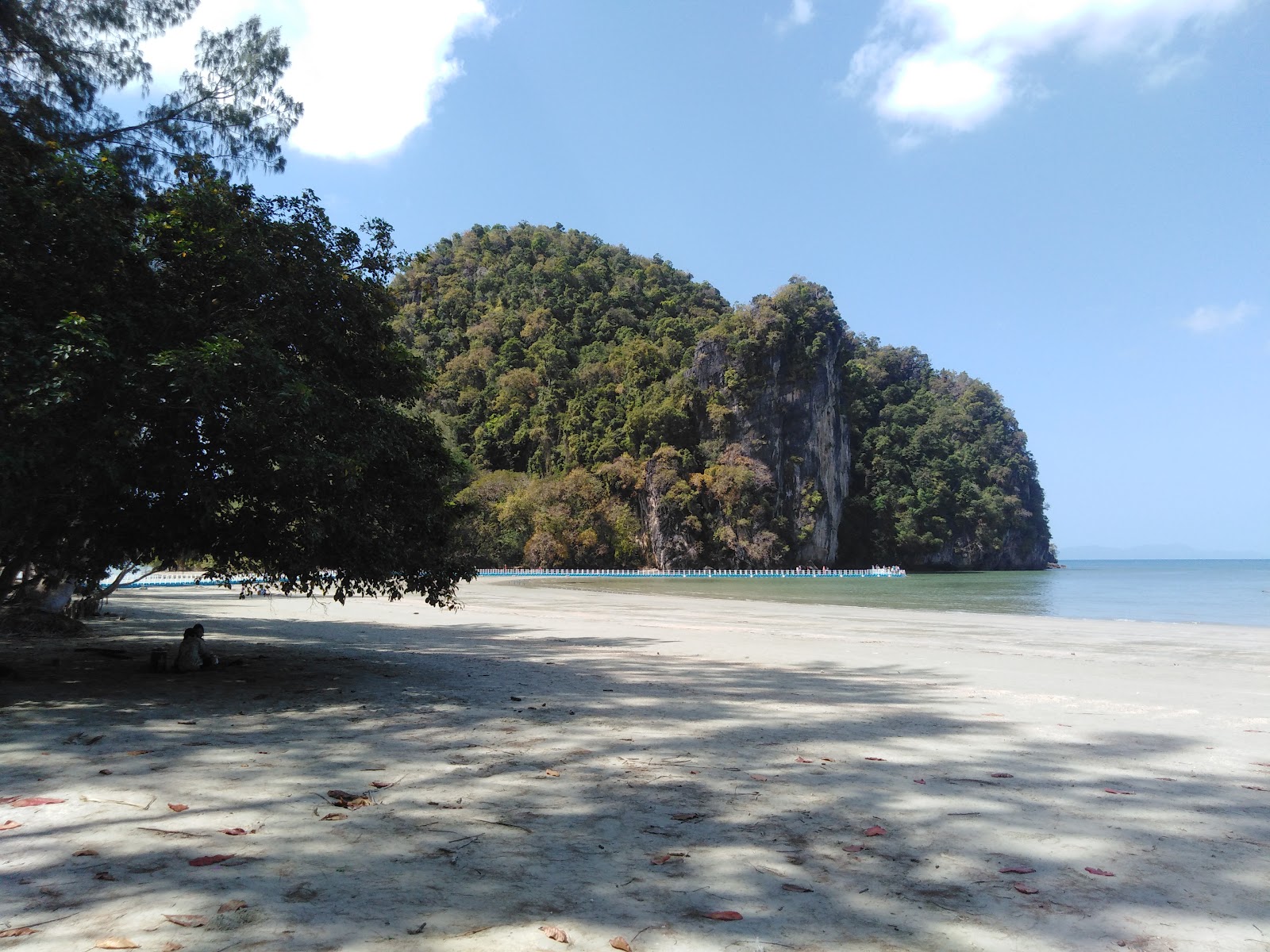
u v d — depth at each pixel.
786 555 100.31
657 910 3.49
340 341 9.40
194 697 8.88
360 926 3.24
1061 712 8.89
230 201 9.27
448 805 5.00
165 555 9.69
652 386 106.12
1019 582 74.06
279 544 9.24
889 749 6.88
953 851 4.35
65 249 7.95
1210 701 9.75
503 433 109.00
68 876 3.73
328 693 9.34
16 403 6.90
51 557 9.45
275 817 4.70
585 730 7.43
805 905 3.58
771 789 5.51
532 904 3.52
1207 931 3.40
